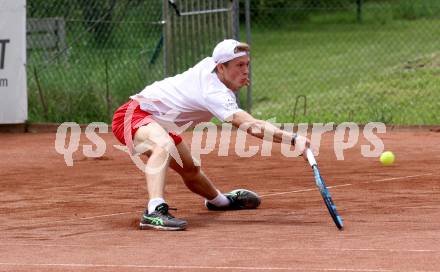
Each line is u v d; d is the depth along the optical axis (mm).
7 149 34250
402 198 22109
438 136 36031
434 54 55344
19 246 17125
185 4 41188
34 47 43719
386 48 67938
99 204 22281
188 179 20453
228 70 18984
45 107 41531
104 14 44719
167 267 14891
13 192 24406
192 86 19141
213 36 41312
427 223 18812
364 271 14336
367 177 25703
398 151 31406
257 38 80250
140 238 17750
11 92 39688
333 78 56562
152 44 43000
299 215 20172
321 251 15984
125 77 42844
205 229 18672
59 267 15070
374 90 47406
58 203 22484
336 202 21750
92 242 17422
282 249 16250
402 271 14281
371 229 18219
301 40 77312
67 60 43531
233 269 14625
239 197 21047
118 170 28094
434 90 45750
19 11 39281
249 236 17703
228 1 40500
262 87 55438
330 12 87250
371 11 84250
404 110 42781
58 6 45781
